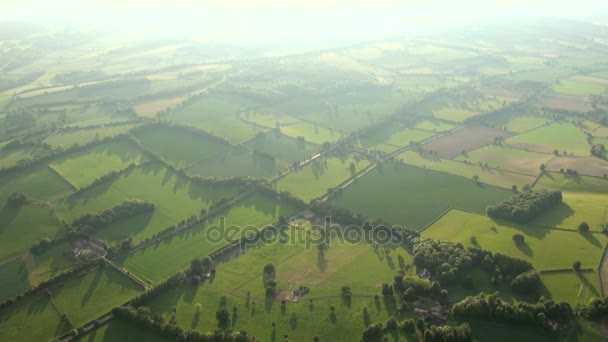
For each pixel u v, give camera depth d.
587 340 192.25
